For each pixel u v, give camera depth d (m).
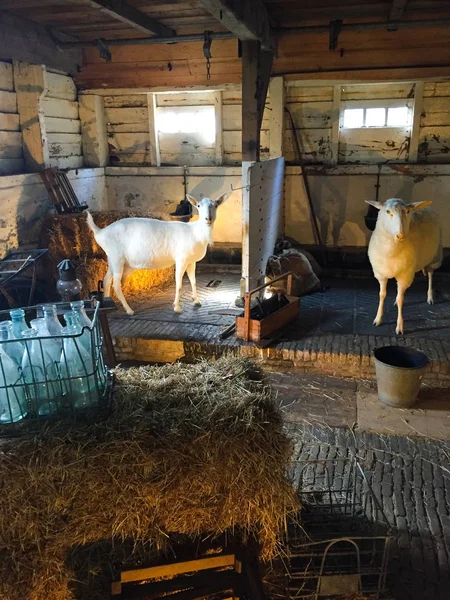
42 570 1.68
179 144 6.36
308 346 4.01
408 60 5.24
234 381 2.17
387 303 5.09
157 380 2.15
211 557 1.82
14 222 4.78
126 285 5.28
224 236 6.41
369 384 3.80
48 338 1.69
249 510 1.81
